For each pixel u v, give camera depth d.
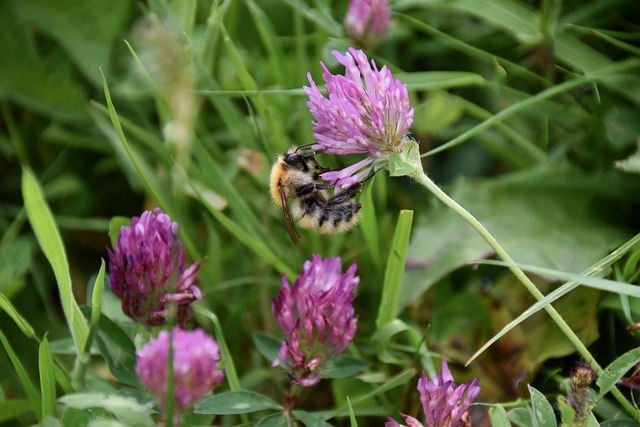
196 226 0.54
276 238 0.53
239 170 0.53
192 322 0.50
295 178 0.49
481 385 0.48
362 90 0.44
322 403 0.50
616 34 0.52
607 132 0.51
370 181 0.48
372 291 0.51
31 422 0.46
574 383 0.43
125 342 0.45
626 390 0.46
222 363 0.46
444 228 0.50
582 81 0.50
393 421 0.43
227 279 0.52
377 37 0.52
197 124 0.54
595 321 0.47
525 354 0.48
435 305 0.50
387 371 0.48
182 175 0.49
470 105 0.53
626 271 0.47
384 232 0.52
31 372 0.50
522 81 0.54
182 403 0.42
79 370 0.45
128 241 0.44
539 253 0.49
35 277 0.52
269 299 0.51
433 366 0.48
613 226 0.50
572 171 0.51
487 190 0.51
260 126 0.53
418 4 0.53
